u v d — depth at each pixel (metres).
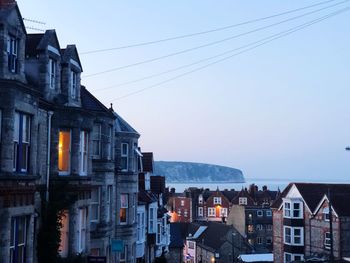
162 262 43.38
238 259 73.12
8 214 17.50
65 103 24.59
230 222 105.38
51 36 23.66
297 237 56.84
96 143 30.59
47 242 21.80
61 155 24.16
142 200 42.50
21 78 19.30
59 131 23.94
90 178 25.83
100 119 30.73
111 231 31.92
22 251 19.06
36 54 23.33
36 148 20.55
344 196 53.31
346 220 50.81
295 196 58.38
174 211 133.62
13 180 18.02
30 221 19.61
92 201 30.00
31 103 19.81
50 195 22.88
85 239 25.50
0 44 17.94
